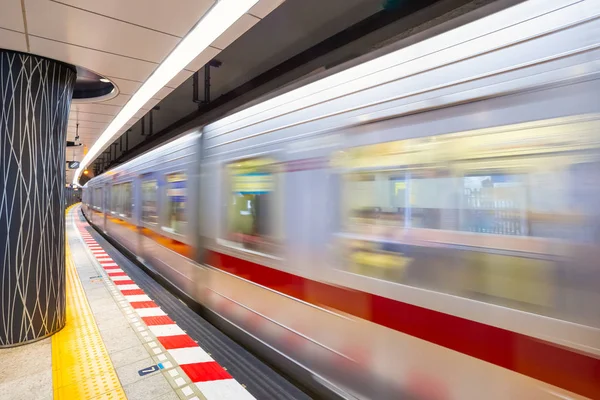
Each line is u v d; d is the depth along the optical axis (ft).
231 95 20.15
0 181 10.28
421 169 6.19
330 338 7.84
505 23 5.32
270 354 9.83
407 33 10.98
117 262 25.88
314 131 8.46
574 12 4.66
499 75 5.27
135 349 10.48
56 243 11.60
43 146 10.99
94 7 8.40
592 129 4.40
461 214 5.62
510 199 5.09
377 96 7.04
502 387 5.02
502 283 5.13
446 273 5.77
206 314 13.61
